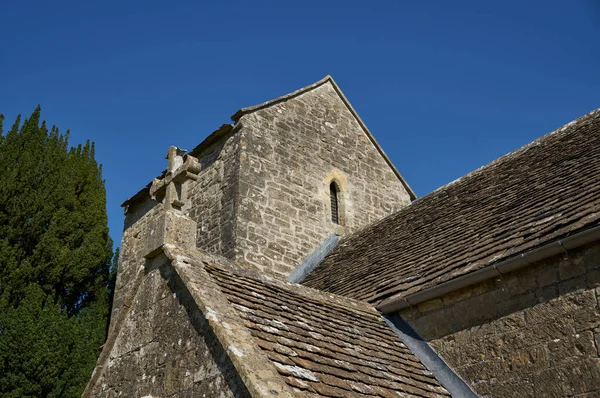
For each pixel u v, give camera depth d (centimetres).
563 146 991
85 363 1605
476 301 682
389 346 666
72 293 1914
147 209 1567
